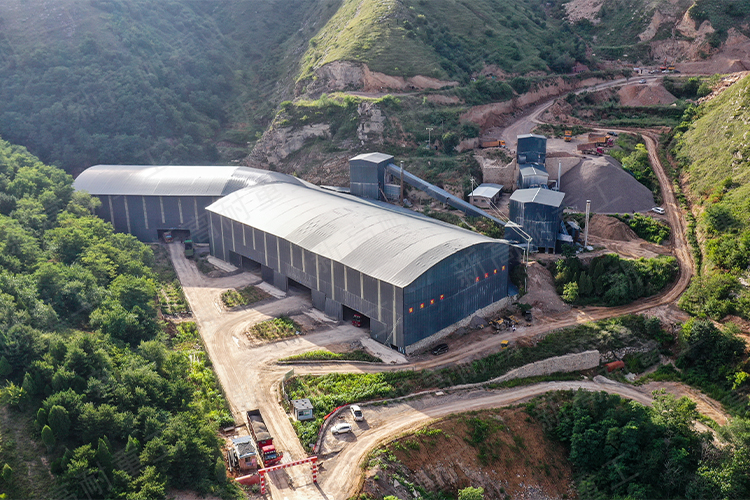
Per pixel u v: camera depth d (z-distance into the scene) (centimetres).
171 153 18312
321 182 15425
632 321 9419
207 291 10906
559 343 8831
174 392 6800
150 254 11650
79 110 18038
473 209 11931
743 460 6506
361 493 5959
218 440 6569
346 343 8825
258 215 11469
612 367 8638
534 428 7356
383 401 7419
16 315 7056
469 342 8838
